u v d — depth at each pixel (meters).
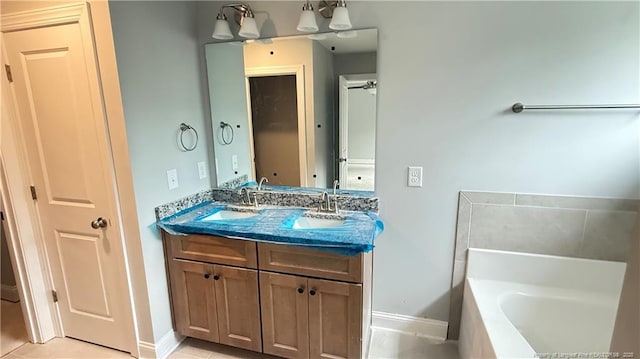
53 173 1.87
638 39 1.54
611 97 1.62
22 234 1.97
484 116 1.79
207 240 1.84
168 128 1.93
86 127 1.72
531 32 1.65
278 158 2.22
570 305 1.76
